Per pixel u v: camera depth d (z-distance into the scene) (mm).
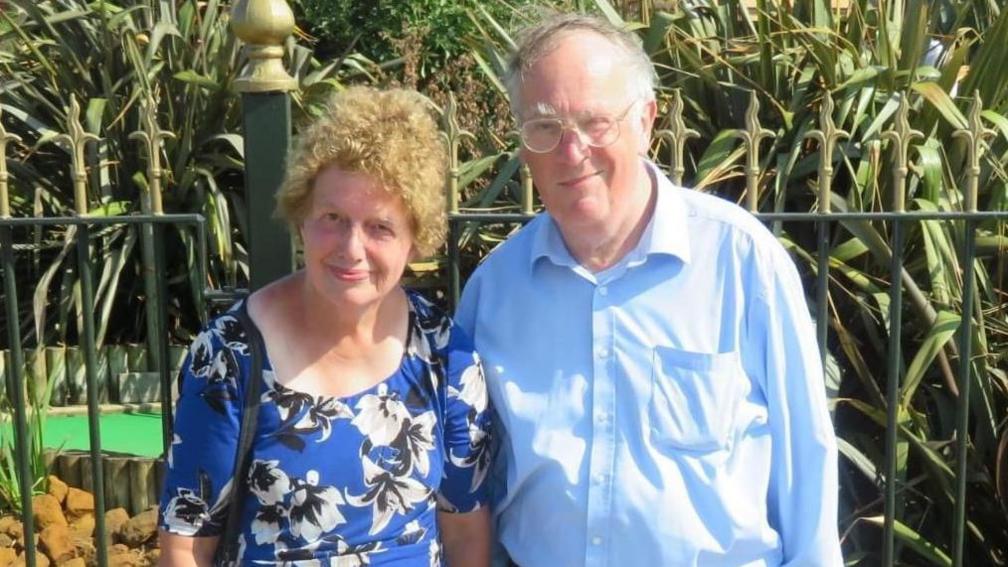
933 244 3205
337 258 1804
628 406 1994
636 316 2002
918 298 3186
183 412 1833
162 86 4809
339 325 1857
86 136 2488
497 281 2145
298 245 2523
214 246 4633
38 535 3518
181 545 1839
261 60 2254
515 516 2098
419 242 1888
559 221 1999
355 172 1791
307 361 1855
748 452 2004
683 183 3645
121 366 4555
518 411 2035
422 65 6801
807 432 1984
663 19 3594
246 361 1825
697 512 1977
